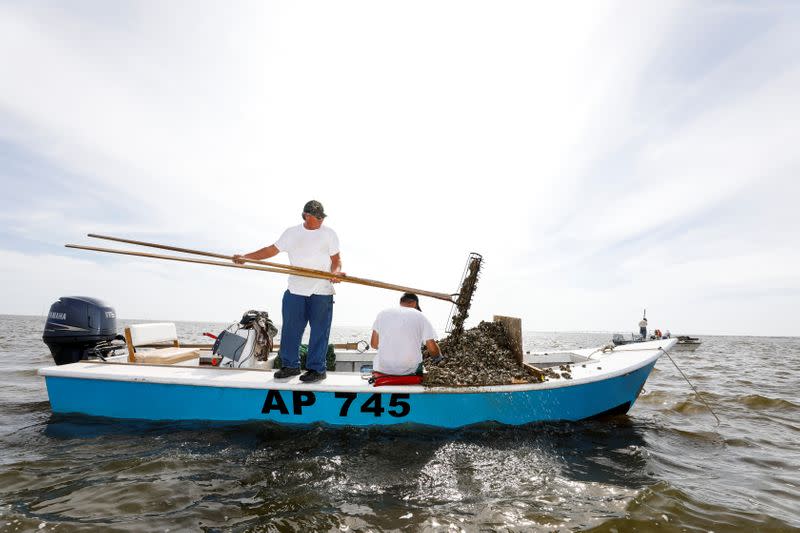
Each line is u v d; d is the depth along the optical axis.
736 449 3.76
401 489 2.54
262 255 3.81
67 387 3.71
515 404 3.66
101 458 2.92
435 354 3.70
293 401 3.53
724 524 2.23
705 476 3.01
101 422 3.64
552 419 3.77
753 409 5.60
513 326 4.34
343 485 2.57
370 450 3.14
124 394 3.64
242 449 3.10
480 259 4.75
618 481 2.77
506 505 2.36
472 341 4.50
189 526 2.06
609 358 4.73
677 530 2.14
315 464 2.86
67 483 2.53
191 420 3.59
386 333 3.65
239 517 2.16
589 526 2.15
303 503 2.33
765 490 2.78
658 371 11.27
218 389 3.57
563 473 2.87
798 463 3.42
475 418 3.61
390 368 3.60
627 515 2.27
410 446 3.25
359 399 3.52
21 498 2.33
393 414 3.55
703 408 5.52
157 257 3.85
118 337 4.86
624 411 4.34
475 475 2.78
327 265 3.83
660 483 2.72
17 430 3.58
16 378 7.27
